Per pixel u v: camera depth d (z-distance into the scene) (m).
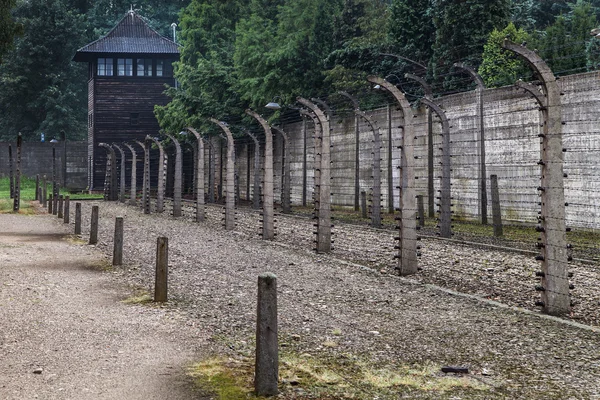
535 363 7.44
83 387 6.52
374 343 8.31
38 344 8.11
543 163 10.28
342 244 19.48
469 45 31.81
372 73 38.47
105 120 68.50
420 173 30.67
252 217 32.69
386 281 13.23
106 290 12.10
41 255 17.47
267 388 6.31
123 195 49.62
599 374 7.01
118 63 68.88
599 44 25.08
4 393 6.33
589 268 14.06
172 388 6.50
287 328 9.10
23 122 89.31
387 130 33.44
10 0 36.84
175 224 29.16
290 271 14.62
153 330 8.90
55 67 89.31
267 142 22.05
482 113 24.34
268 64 45.00
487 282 13.00
